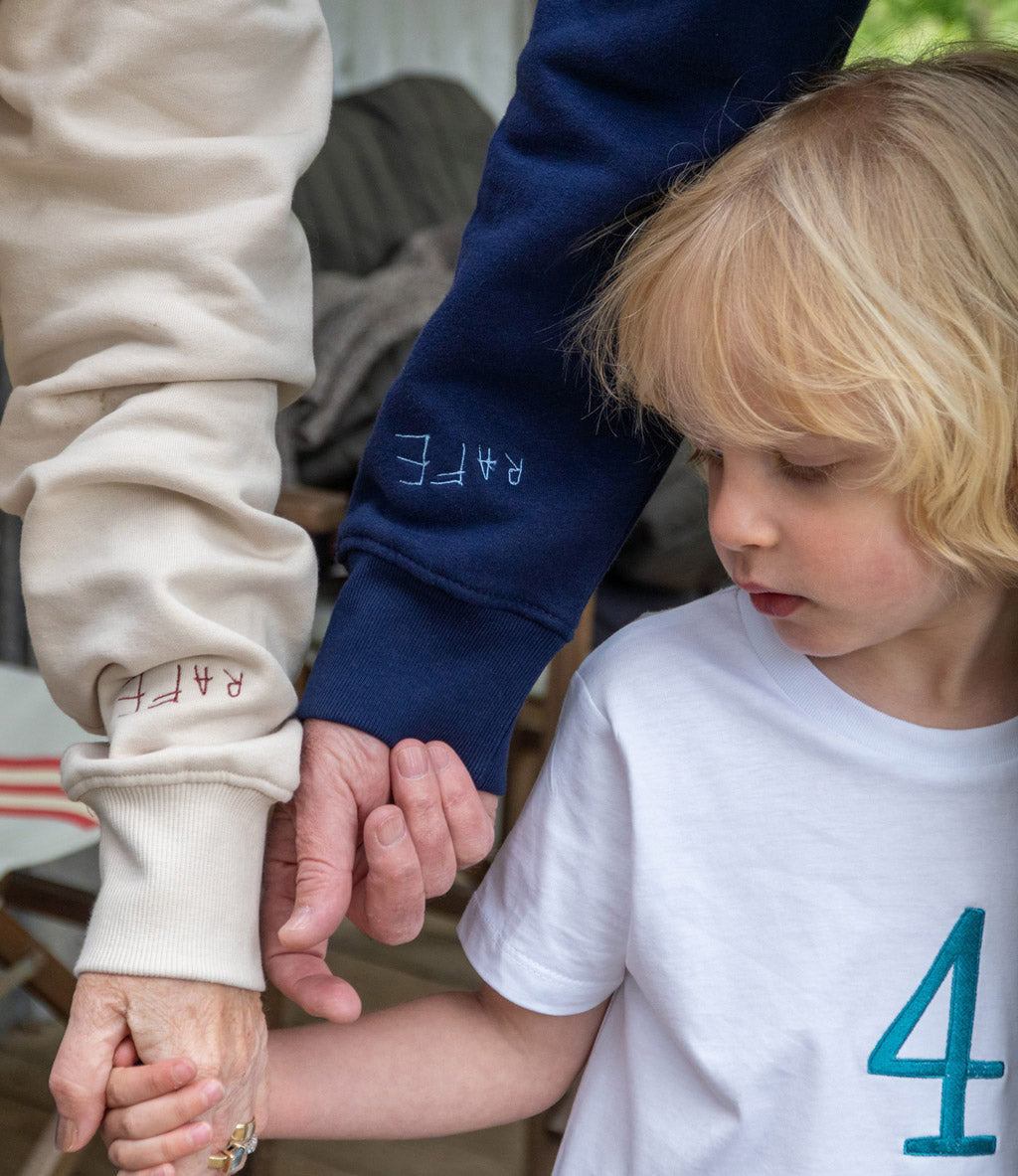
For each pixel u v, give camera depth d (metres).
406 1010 0.89
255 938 0.76
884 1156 0.79
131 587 0.76
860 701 0.82
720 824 0.83
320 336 1.99
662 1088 0.83
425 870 0.79
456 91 2.71
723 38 0.77
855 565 0.70
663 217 0.76
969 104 0.72
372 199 2.37
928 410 0.65
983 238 0.68
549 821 0.87
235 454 0.81
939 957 0.80
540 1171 1.45
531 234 0.79
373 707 0.80
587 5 0.81
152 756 0.73
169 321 0.79
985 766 0.81
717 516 0.72
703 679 0.85
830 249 0.67
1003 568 0.70
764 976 0.81
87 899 1.47
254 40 0.82
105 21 0.79
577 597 0.84
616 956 0.86
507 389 0.83
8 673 1.67
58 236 0.82
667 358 0.72
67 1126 0.74
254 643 0.77
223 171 0.81
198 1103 0.71
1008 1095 0.81
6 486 0.85
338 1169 1.74
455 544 0.81
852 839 0.81
